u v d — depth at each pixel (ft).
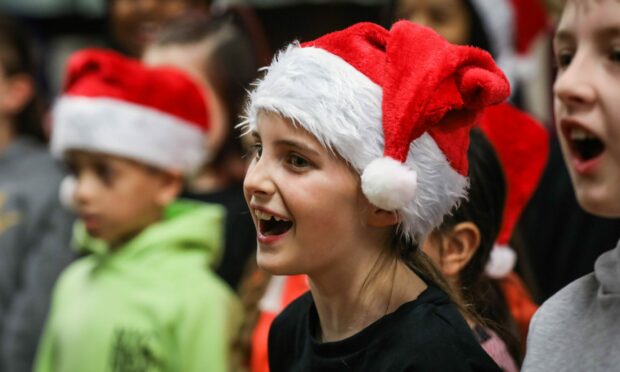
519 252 14.16
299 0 25.64
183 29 19.81
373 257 9.20
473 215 11.68
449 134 9.24
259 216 9.09
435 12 18.72
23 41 22.65
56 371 16.63
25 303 19.04
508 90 8.97
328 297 9.36
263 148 9.10
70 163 16.58
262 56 19.86
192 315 15.58
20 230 19.69
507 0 20.67
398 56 8.94
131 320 15.81
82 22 31.76
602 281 8.62
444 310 9.10
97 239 16.67
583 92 8.17
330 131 8.74
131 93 16.17
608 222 16.08
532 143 13.00
